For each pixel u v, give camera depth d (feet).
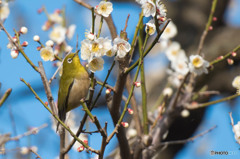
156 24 23.04
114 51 23.43
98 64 23.77
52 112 23.88
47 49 26.50
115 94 26.37
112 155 39.01
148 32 23.88
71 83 33.53
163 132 35.40
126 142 29.50
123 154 30.17
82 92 33.83
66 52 35.04
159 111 36.04
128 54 24.86
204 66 31.32
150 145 30.86
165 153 47.93
